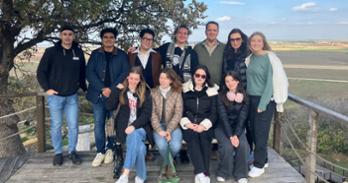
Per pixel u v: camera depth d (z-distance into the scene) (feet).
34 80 30.81
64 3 21.38
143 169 14.47
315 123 14.24
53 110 16.14
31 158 17.99
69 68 15.83
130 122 14.87
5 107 28.58
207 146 14.67
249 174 15.46
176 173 15.98
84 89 17.02
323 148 58.44
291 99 16.34
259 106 14.65
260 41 14.62
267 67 14.57
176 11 27.81
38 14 22.00
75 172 16.16
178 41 16.37
